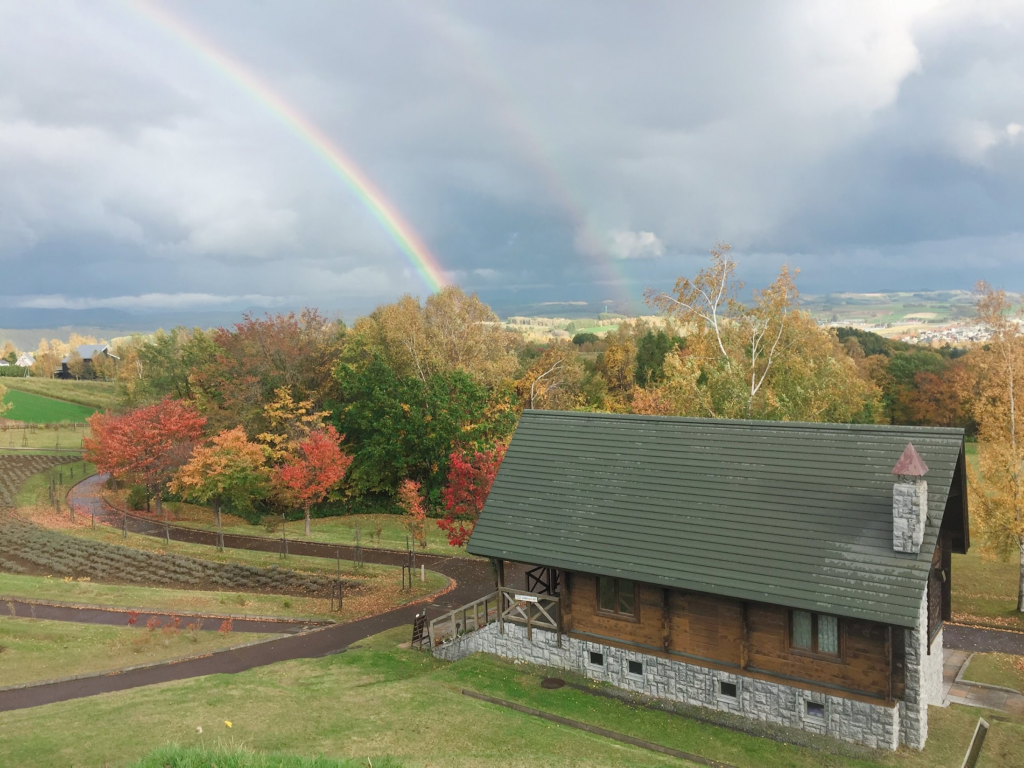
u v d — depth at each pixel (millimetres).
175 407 57656
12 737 15969
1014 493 32281
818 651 18172
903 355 95562
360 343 68812
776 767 16359
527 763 15227
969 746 17625
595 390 81188
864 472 19625
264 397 64812
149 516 54406
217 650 25297
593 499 22750
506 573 36906
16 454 76562
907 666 17219
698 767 15891
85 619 28656
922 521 17219
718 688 19453
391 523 51844
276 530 49781
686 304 48562
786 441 21594
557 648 22469
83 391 118812
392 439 54812
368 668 23016
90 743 15594
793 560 18406
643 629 20781
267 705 18422
